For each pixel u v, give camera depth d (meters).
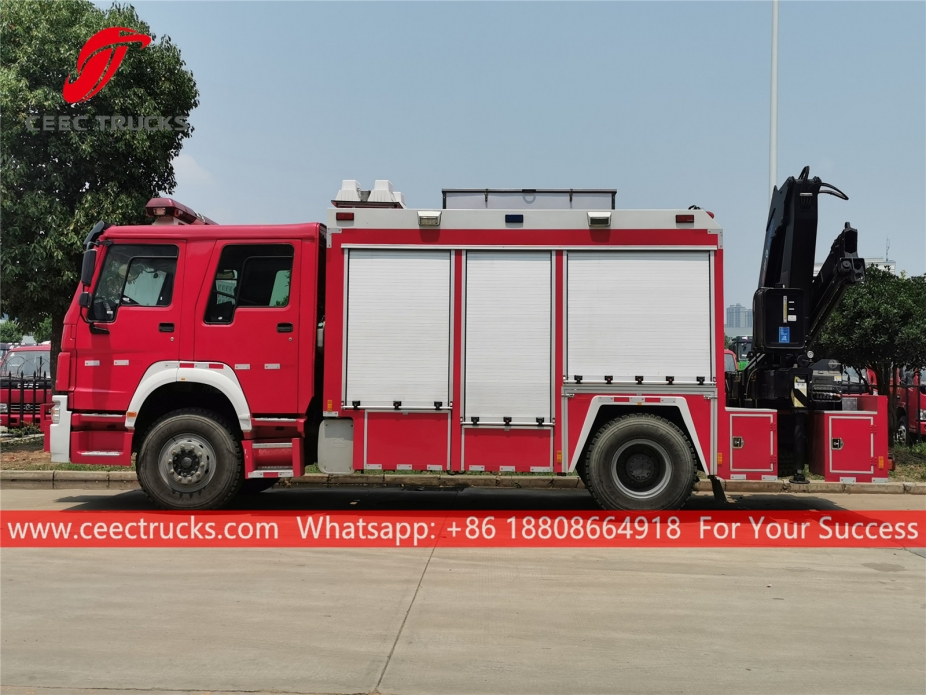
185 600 5.30
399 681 3.95
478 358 8.08
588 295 8.09
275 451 8.18
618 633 4.71
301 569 6.15
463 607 5.19
